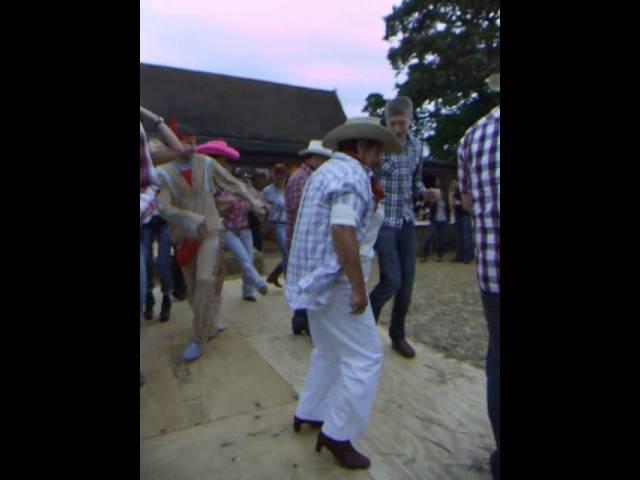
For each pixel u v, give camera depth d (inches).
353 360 68.2
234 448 76.7
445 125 502.3
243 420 86.2
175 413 88.8
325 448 76.2
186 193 112.3
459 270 291.4
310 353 121.6
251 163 567.8
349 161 67.9
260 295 190.2
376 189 72.0
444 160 519.8
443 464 71.8
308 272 67.6
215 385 101.5
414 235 117.3
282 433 81.2
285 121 796.0
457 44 506.9
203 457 74.0
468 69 498.3
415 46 538.6
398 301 117.0
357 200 63.0
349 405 67.7
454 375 105.4
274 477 68.8
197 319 115.3
